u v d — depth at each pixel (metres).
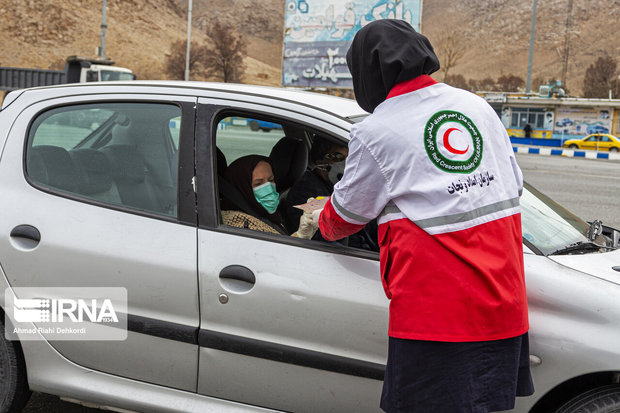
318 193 2.97
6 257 2.78
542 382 2.23
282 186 3.28
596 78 124.56
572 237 2.74
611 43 186.62
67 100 2.92
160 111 2.78
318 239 2.66
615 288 2.29
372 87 2.10
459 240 1.93
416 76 2.03
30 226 2.76
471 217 1.93
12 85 24.41
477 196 1.95
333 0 38.25
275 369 2.50
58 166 2.86
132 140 2.81
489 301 1.92
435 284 1.92
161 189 2.71
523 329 1.98
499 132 2.09
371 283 2.39
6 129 2.94
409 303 1.95
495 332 1.93
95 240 2.69
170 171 2.72
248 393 2.57
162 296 2.60
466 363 1.92
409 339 1.95
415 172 1.95
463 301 1.91
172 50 137.50
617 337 2.17
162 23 164.12
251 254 2.52
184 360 2.62
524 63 187.62
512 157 2.13
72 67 24.09
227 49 133.62
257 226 2.72
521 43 196.25
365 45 2.09
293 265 2.47
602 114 40.91
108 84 2.93
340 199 2.10
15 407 2.91
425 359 1.93
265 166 2.88
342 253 2.46
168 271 2.58
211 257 2.55
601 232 2.87
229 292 2.51
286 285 2.45
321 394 2.48
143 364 2.69
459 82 174.38
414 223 1.96
